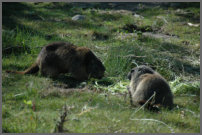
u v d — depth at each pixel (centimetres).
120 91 1413
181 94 1436
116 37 2348
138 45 2036
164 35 2580
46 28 2484
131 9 3450
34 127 989
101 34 2395
